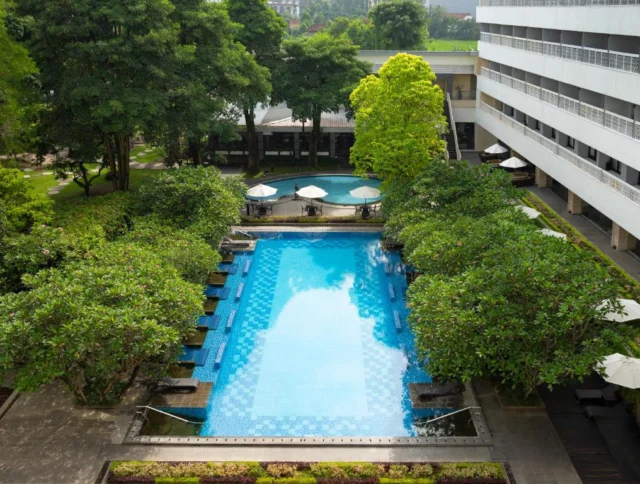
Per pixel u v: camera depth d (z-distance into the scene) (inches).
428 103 1321.4
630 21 1019.9
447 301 725.3
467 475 659.4
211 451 725.9
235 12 1791.3
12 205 985.5
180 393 845.8
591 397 787.4
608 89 1112.2
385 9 3006.9
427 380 881.5
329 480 663.1
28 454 716.0
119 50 1170.6
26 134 1326.3
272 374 901.8
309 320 1053.8
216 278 1189.7
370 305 1103.6
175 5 1406.3
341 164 1983.3
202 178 1203.9
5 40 1098.1
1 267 874.8
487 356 748.6
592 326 740.0
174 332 720.3
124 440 741.3
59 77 1245.1
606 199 1149.1
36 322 682.8
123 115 1201.4
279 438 746.8
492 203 1027.3
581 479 665.6
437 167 1163.9
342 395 852.6
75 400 810.2
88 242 959.0
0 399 819.4
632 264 1123.9
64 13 1170.0
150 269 816.3
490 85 1868.8
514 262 741.3
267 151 2050.9
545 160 1467.8
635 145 1020.5
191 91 1323.8
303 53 1804.9
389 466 679.7
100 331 680.4
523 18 1550.2
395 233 1134.4
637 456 698.2
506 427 754.8
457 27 4665.4
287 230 1440.7
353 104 1499.8
